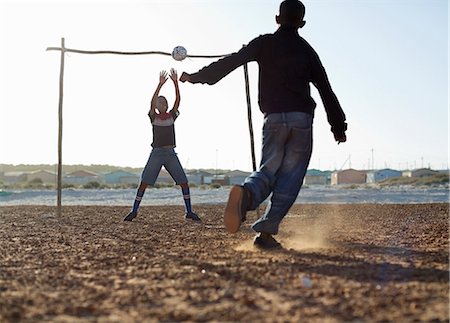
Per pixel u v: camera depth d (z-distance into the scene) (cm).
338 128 638
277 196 608
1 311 364
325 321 340
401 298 387
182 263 529
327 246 650
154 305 380
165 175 7062
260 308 369
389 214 1209
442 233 780
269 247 621
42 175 9081
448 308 363
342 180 8962
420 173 8844
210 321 345
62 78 1041
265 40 625
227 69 617
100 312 365
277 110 607
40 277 472
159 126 1059
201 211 1362
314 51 634
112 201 2314
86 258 568
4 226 937
